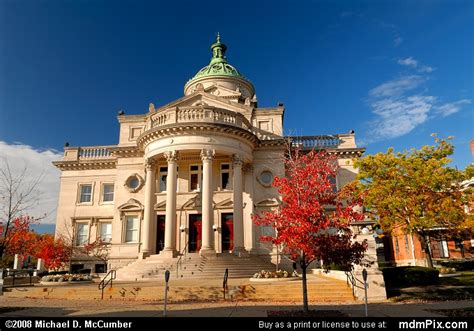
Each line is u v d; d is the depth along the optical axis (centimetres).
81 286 2212
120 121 3847
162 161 3559
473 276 2262
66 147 4066
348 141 3762
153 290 1912
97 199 3866
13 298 2011
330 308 1480
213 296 1852
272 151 3528
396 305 1559
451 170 2336
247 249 3222
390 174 2494
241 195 3105
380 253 4862
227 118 3222
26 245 3014
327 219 1367
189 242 3306
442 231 2516
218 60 4866
